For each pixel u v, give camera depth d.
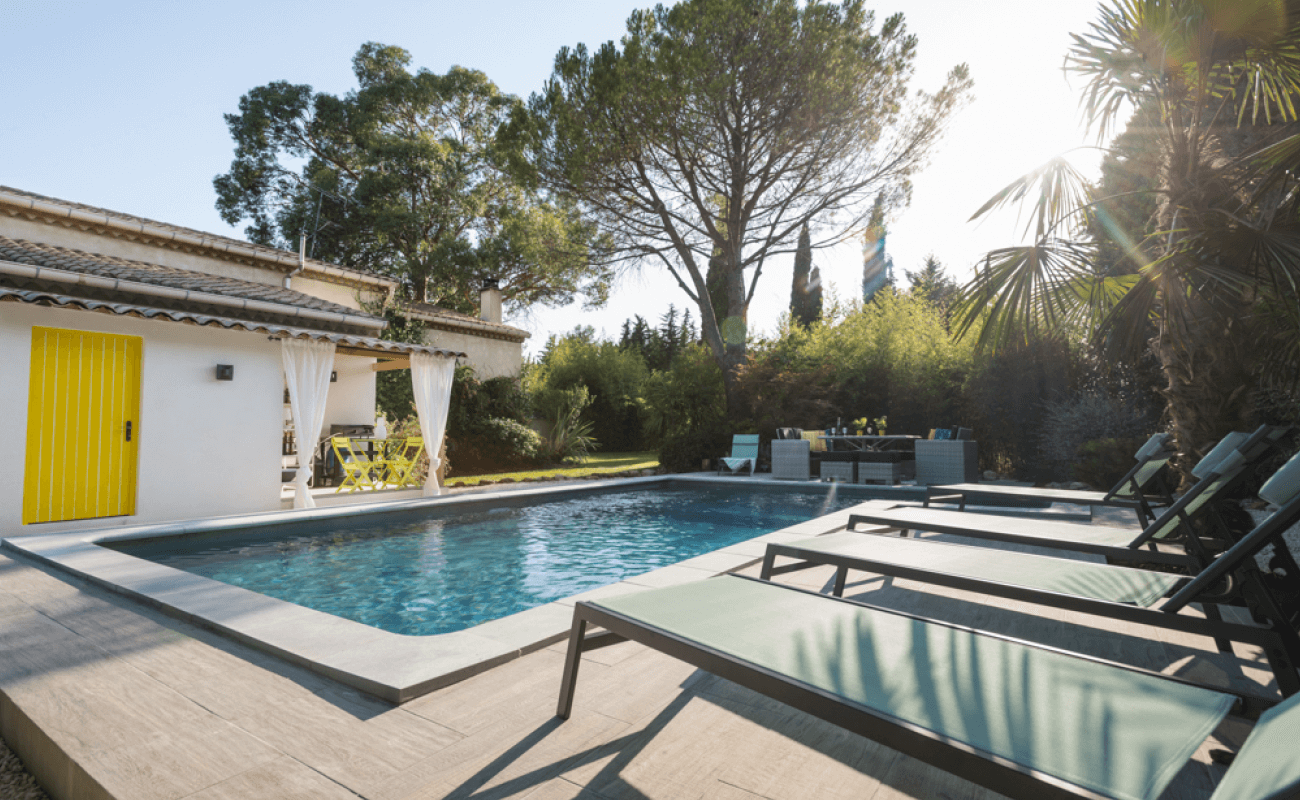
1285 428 2.33
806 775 1.69
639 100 11.84
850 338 13.84
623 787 1.62
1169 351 4.72
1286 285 3.78
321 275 12.45
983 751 1.10
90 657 2.61
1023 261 4.58
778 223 14.24
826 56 11.74
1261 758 0.79
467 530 6.91
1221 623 1.83
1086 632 2.88
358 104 22.62
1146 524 4.50
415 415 13.50
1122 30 4.39
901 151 13.62
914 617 1.86
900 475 10.25
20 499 5.66
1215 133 4.67
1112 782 0.98
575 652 2.01
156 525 5.98
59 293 6.03
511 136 13.54
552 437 16.88
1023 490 5.29
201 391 6.86
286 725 1.98
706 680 2.32
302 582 4.74
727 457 12.40
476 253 22.25
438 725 1.98
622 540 6.37
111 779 1.65
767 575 3.21
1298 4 3.69
